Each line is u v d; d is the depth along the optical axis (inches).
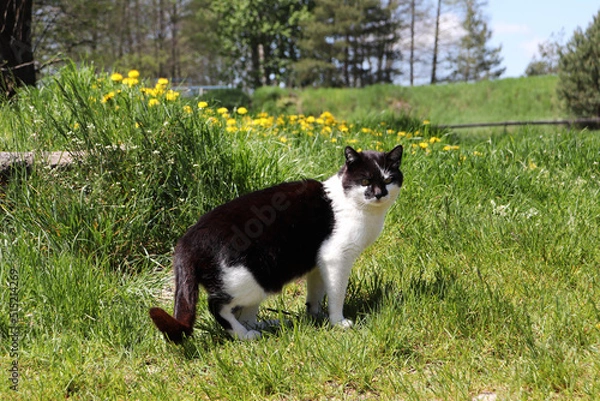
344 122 290.2
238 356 115.6
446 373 101.6
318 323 128.7
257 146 201.3
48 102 213.5
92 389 105.9
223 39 1535.4
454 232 167.6
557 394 95.3
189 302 112.9
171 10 1438.2
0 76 291.0
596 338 111.7
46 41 483.5
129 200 162.2
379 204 120.9
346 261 123.8
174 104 189.2
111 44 956.6
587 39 585.0
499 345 112.4
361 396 101.0
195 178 168.2
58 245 148.5
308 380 103.5
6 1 312.2
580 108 585.6
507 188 201.3
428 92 1037.8
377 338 114.3
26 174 161.0
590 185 199.2
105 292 136.1
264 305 144.8
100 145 165.3
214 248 114.7
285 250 119.4
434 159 221.5
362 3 1686.8
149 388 104.4
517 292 138.0
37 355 115.5
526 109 929.5
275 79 1635.1
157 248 163.8
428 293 133.3
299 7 1540.4
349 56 1807.3
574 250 152.6
